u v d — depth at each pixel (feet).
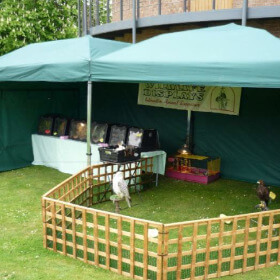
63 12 53.88
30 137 34.53
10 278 15.21
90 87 22.20
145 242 14.74
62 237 17.24
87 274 15.69
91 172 23.97
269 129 29.19
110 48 25.99
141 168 26.99
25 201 24.84
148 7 38.11
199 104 31.65
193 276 15.01
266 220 22.04
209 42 20.17
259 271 16.16
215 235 15.19
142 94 34.96
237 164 30.91
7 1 47.44
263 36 19.98
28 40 48.52
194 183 29.84
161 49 20.72
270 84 16.38
